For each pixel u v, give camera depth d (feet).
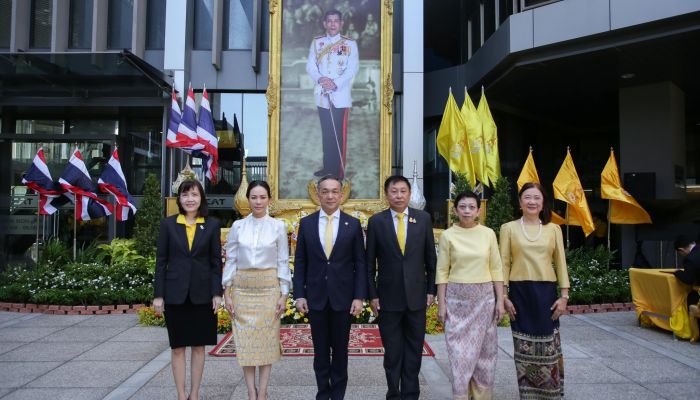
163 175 44.24
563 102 49.96
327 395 13.33
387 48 34.73
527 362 13.20
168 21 43.73
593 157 62.03
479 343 13.00
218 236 14.16
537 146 57.57
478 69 45.57
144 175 46.80
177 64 43.52
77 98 44.47
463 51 52.37
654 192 41.65
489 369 13.03
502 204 34.35
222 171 45.01
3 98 44.27
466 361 12.86
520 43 37.88
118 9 45.88
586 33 35.12
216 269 13.93
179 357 13.56
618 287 32.45
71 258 36.88
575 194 35.55
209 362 18.43
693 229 40.91
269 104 34.22
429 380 16.31
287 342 20.86
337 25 35.09
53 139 44.75
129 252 35.40
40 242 44.55
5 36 45.03
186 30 44.06
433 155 52.60
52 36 43.19
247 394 15.03
